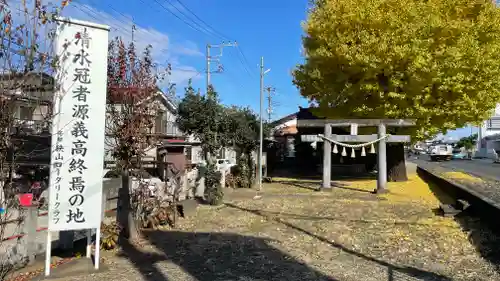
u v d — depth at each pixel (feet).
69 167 18.07
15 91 15.40
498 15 49.29
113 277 17.99
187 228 28.30
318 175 78.84
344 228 28.30
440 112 50.88
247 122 62.08
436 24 45.73
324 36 51.88
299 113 103.76
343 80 53.62
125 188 25.00
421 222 30.45
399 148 63.16
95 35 18.44
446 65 46.55
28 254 19.07
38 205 21.27
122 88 24.06
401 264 20.54
